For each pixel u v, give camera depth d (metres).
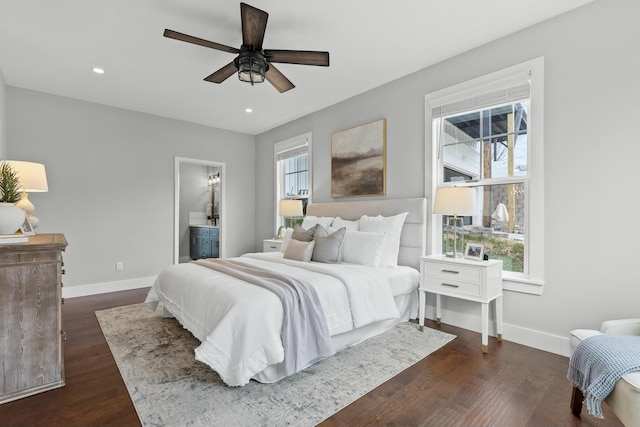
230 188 5.71
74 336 2.75
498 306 2.68
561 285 2.43
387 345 2.57
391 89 3.63
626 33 2.16
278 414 1.67
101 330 2.90
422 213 3.27
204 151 5.36
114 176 4.46
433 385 1.97
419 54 3.02
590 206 2.31
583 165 2.34
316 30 2.61
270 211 5.67
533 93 2.57
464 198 2.70
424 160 3.33
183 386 1.94
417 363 2.26
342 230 3.24
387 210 3.57
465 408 1.74
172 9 2.34
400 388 1.94
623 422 1.27
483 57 2.86
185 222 7.30
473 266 2.54
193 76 3.47
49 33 2.64
